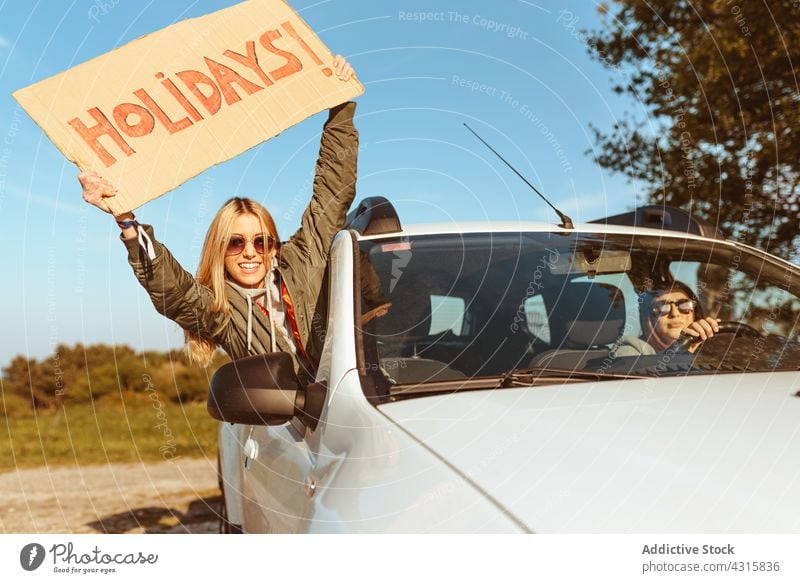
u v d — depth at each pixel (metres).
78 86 2.37
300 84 2.57
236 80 2.51
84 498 6.64
